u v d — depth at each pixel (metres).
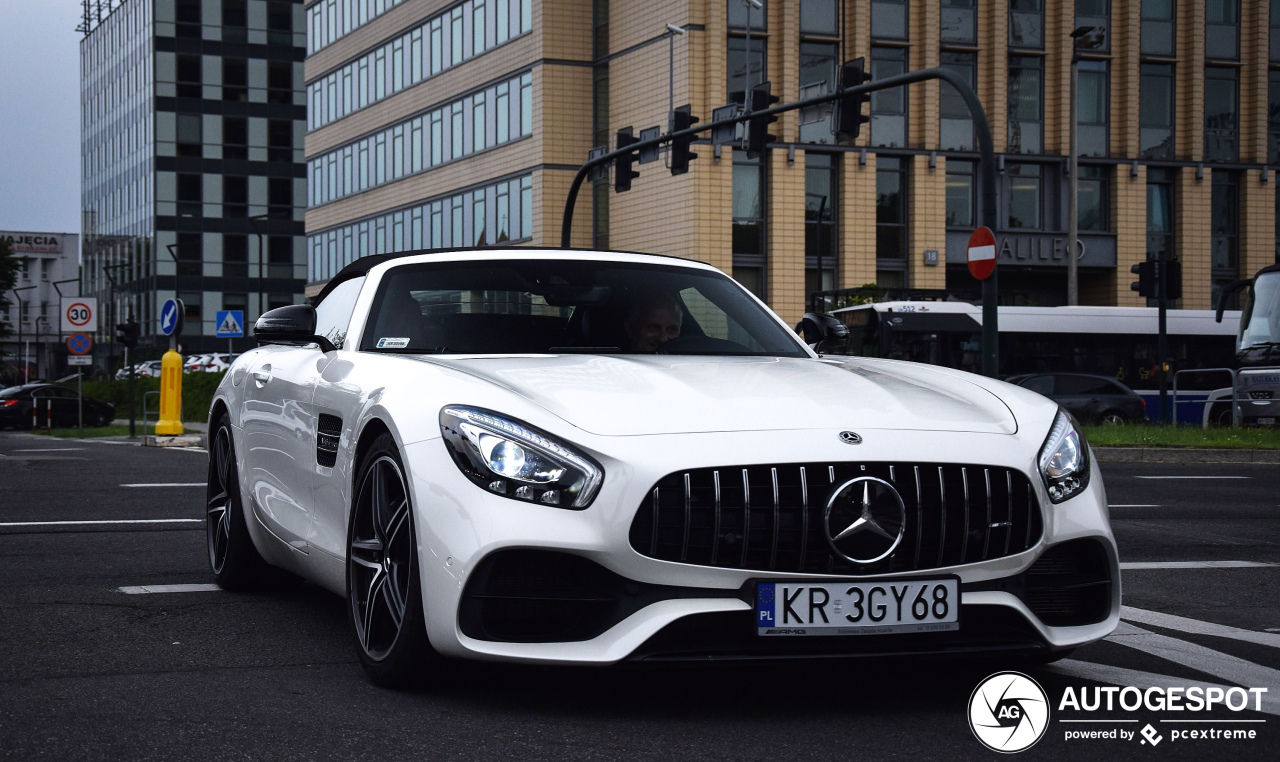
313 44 51.31
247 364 5.61
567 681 3.76
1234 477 13.82
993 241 15.13
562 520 3.21
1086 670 4.02
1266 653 4.32
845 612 3.24
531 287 4.75
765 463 3.25
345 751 3.05
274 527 4.78
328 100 50.19
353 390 4.07
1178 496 11.12
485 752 3.04
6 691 3.66
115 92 79.44
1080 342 29.23
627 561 3.20
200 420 37.50
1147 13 37.59
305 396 4.55
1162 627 4.81
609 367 3.88
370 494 3.85
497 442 3.30
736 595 3.24
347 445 4.01
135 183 74.25
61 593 5.41
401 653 3.51
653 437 3.30
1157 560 6.84
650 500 3.22
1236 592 5.73
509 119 38.59
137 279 73.69
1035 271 37.97
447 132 41.94
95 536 7.42
